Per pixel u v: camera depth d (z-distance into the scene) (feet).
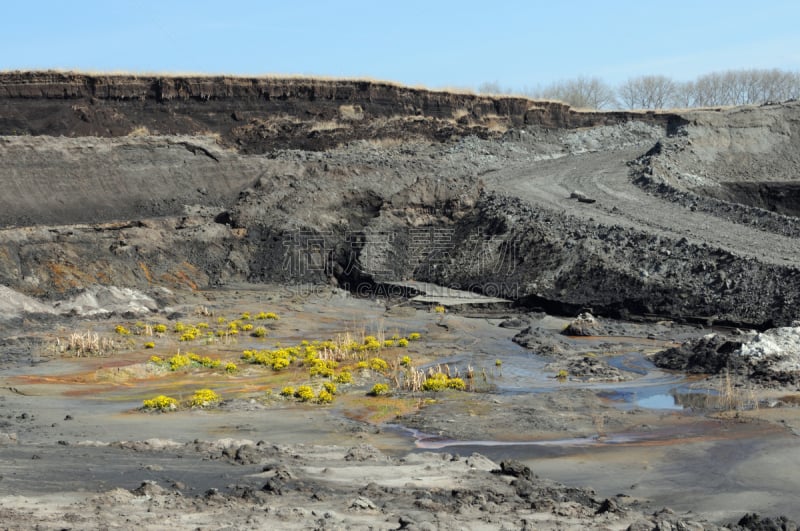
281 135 247.50
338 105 259.39
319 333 133.18
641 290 150.20
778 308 134.00
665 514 44.83
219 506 40.65
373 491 46.52
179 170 217.15
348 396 86.38
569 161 249.14
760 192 226.79
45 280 156.66
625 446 64.59
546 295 159.43
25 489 41.68
